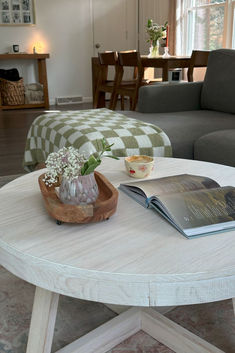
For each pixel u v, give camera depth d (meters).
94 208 0.93
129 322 1.16
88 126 2.02
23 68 6.15
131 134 1.97
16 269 0.85
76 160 0.98
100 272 0.75
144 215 1.00
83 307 1.33
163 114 2.62
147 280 0.74
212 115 2.55
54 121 2.23
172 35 5.73
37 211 1.03
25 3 5.91
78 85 6.57
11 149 3.49
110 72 6.74
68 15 6.20
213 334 1.19
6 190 1.18
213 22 5.17
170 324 1.13
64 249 0.83
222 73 2.64
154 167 1.39
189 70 4.11
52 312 0.95
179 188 1.10
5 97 5.82
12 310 1.32
